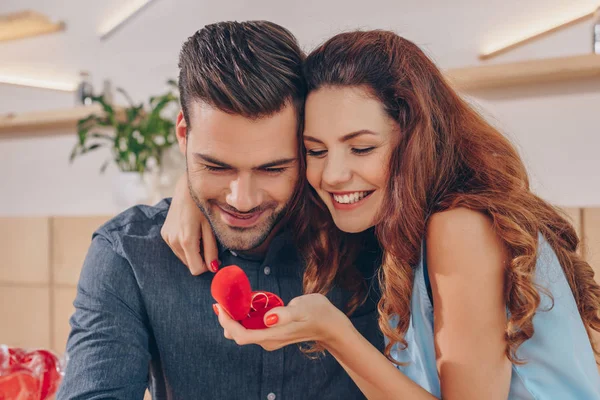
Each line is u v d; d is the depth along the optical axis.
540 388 0.80
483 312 0.72
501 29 1.57
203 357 0.95
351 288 0.96
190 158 0.82
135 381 0.89
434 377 0.89
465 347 0.73
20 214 2.10
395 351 0.96
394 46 0.79
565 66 1.36
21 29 2.05
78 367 0.86
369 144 0.76
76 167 2.00
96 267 0.96
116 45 1.97
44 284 1.87
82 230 1.82
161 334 0.95
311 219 0.92
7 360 0.99
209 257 0.91
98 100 1.71
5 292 1.93
